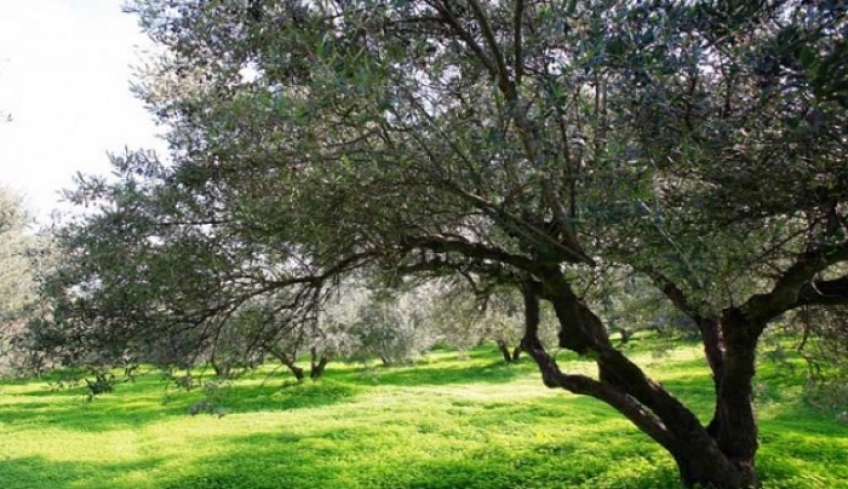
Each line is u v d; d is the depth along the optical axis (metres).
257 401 21.12
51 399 23.95
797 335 8.70
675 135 3.53
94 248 4.70
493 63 4.29
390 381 26.34
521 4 3.71
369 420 16.41
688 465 7.82
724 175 3.69
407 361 24.91
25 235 16.67
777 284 6.06
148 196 4.76
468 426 14.72
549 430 13.64
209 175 4.72
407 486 9.76
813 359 8.59
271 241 4.34
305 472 11.00
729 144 3.41
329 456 12.28
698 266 3.36
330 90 3.09
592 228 3.67
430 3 4.15
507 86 3.78
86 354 5.20
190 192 4.79
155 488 10.59
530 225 3.67
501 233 4.55
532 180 3.42
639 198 3.13
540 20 3.42
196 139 4.94
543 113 3.29
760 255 4.67
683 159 3.47
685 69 3.12
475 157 3.47
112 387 5.38
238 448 13.54
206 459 12.58
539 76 3.69
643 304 8.61
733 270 4.43
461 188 3.79
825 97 2.56
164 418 18.34
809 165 3.55
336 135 3.51
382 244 4.82
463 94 4.29
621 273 5.50
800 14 2.84
